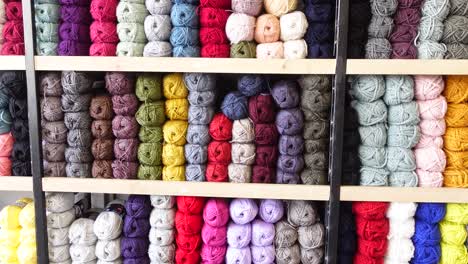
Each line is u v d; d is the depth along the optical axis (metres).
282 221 0.85
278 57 0.77
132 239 0.86
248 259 0.84
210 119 0.82
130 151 0.82
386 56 0.75
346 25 0.73
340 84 0.75
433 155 0.79
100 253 0.85
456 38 0.75
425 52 0.74
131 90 0.80
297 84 0.81
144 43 0.80
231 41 0.78
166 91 0.81
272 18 0.77
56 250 0.86
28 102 0.79
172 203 0.85
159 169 0.83
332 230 0.81
